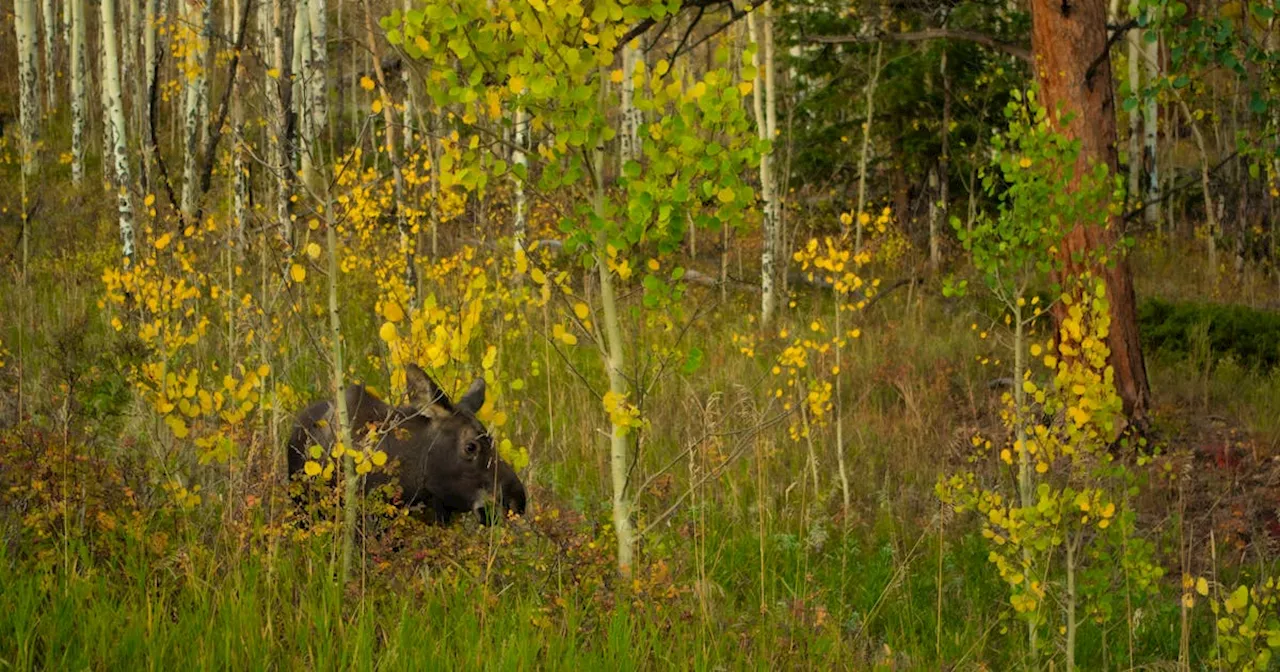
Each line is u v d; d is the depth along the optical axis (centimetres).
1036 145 1006
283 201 1452
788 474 1319
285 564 718
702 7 1345
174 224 1359
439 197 1759
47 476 728
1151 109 3531
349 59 3875
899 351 1959
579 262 851
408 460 827
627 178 767
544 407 1456
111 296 1095
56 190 3186
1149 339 2125
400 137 2558
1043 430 848
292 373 1312
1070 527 894
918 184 3312
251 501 731
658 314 806
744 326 2186
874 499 1309
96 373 830
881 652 859
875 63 2850
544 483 1162
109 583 675
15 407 938
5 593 618
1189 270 3188
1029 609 829
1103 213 1030
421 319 816
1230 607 737
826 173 3178
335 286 729
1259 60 1195
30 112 3650
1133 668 863
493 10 743
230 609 634
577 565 761
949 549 1138
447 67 753
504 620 680
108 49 2014
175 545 727
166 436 903
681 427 1353
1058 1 1595
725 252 1703
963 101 2869
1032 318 949
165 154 3259
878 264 2931
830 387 1205
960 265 2941
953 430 1562
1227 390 1848
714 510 1120
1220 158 3425
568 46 749
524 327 1667
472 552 749
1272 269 3070
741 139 754
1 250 2370
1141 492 1357
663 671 690
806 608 855
